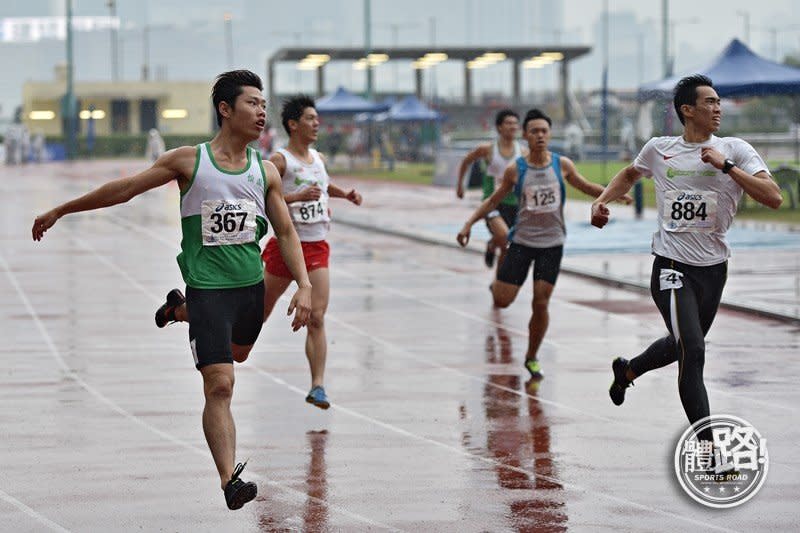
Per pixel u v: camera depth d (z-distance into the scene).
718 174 11.77
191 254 10.59
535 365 16.59
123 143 134.12
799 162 63.75
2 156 118.12
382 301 24.31
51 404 14.99
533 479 11.58
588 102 157.00
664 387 15.75
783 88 42.59
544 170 16.56
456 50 102.62
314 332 14.59
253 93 10.56
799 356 17.83
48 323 21.56
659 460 12.20
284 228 10.84
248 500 10.11
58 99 157.88
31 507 10.79
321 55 100.50
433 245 36.56
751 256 30.70
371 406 14.88
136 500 10.98
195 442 13.09
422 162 103.56
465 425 13.84
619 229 39.75
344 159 111.31
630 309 22.91
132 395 15.51
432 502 10.86
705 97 11.74
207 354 10.38
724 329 20.23
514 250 16.75
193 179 10.52
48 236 39.75
